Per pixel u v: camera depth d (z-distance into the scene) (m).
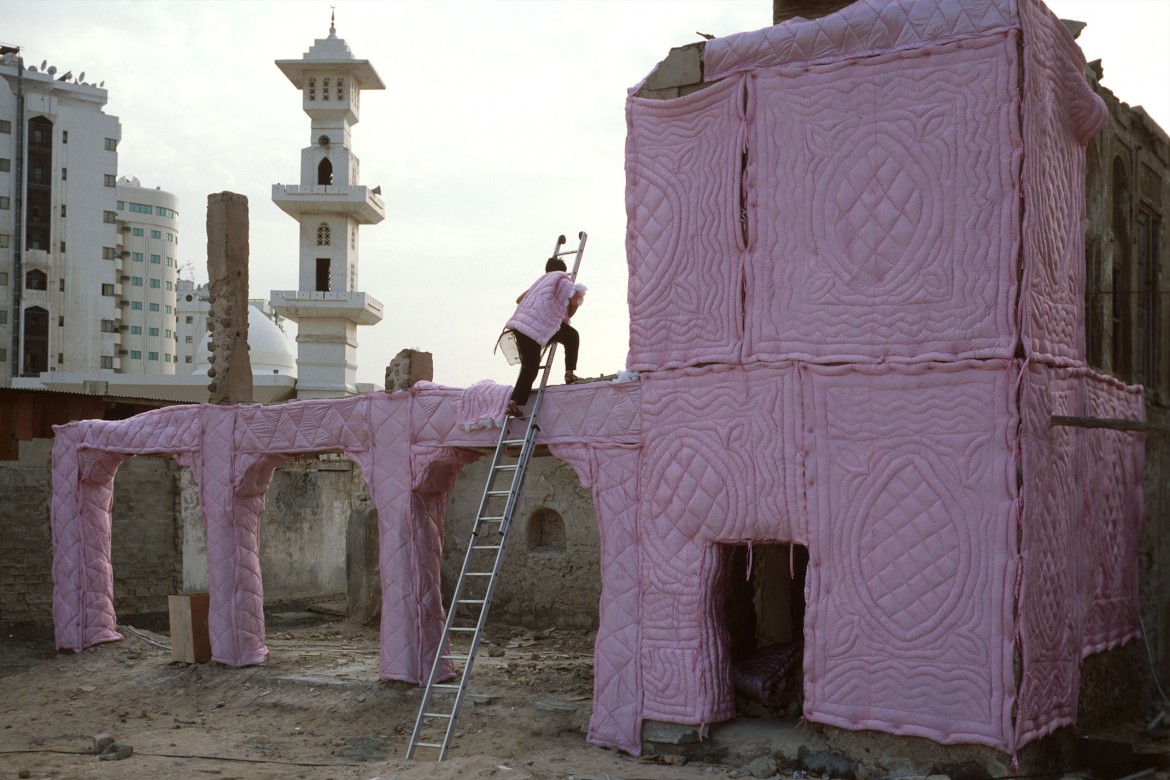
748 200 8.01
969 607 7.06
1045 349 7.41
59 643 13.71
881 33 7.59
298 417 11.58
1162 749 7.58
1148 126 10.76
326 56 38.78
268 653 12.50
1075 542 7.94
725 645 8.35
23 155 58.31
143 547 18.58
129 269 81.31
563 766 7.96
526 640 14.27
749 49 8.10
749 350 7.97
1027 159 7.09
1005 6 7.14
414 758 8.60
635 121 8.71
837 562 7.56
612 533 8.73
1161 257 11.21
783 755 7.74
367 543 16.69
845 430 7.57
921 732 7.14
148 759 8.80
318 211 39.31
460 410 9.99
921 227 7.34
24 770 8.36
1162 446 9.79
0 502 16.75
